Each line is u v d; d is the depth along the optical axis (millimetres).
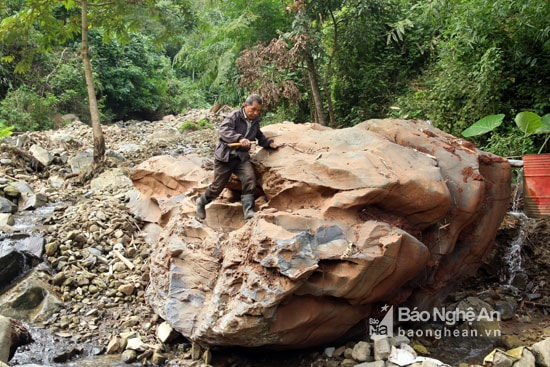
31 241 6852
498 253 6422
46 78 20891
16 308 5734
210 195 5090
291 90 11047
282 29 13797
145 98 26344
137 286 6230
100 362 4836
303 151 5035
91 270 6590
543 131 6805
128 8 11266
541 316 5531
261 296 4074
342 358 4625
